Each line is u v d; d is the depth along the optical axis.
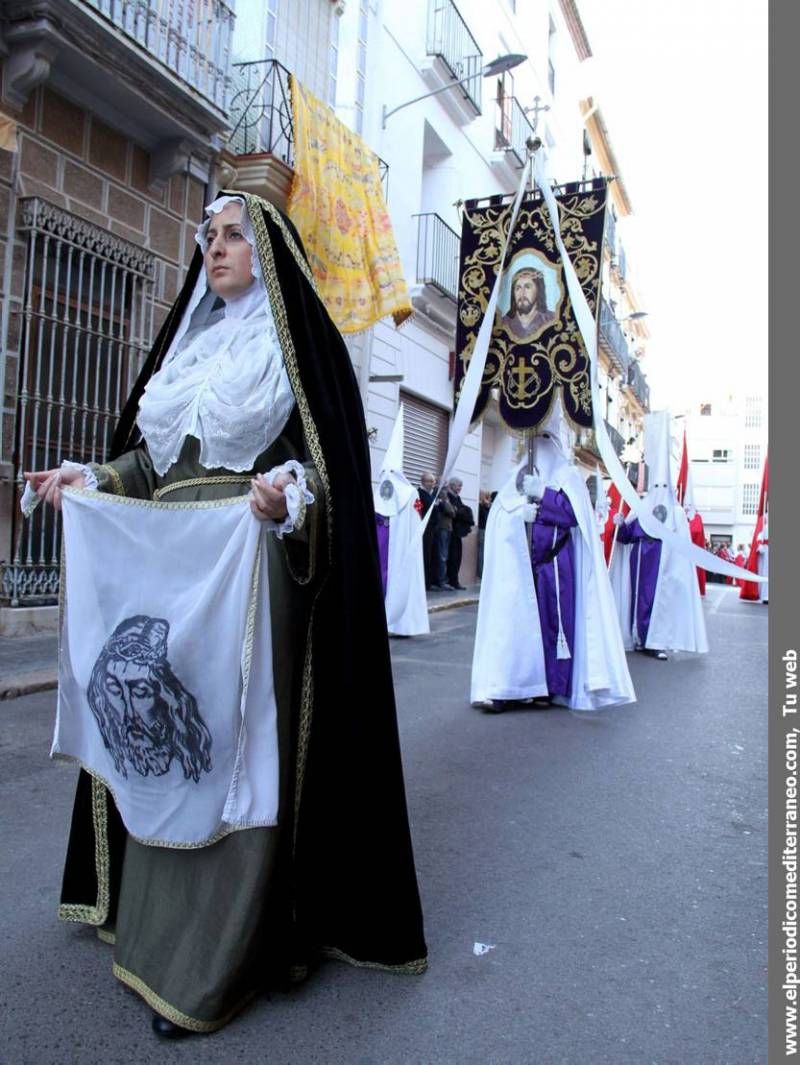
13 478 7.04
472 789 3.97
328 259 10.28
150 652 1.99
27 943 2.40
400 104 13.88
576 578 5.74
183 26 8.24
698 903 2.83
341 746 2.21
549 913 2.73
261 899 2.01
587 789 4.03
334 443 2.15
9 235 7.00
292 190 9.84
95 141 7.80
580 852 3.25
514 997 2.22
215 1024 1.99
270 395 2.08
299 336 2.12
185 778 2.01
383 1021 2.09
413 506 9.23
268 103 10.15
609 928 2.64
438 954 2.43
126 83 7.52
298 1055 1.94
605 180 5.85
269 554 2.05
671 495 8.79
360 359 12.80
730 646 9.88
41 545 7.33
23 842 3.19
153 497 2.36
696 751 4.79
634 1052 2.01
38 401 7.17
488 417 18.08
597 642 5.61
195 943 2.01
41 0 6.59
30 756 4.29
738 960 2.46
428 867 3.06
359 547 2.20
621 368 30.88
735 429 58.78
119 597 2.08
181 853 2.06
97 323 7.88
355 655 2.19
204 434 2.09
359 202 10.72
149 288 8.43
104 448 7.94
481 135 17.44
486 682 5.58
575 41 25.55
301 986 2.21
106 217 7.98
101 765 2.18
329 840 2.26
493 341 5.99
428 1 14.78
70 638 2.16
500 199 6.14
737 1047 2.05
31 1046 1.93
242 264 2.19
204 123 8.55
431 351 15.43
